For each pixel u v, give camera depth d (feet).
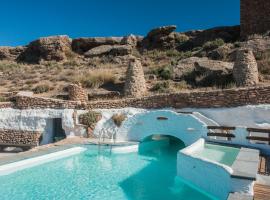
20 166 37.81
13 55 139.44
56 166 40.09
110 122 57.11
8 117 64.23
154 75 79.61
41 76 96.99
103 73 82.64
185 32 120.26
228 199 22.98
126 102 58.54
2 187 31.55
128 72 67.56
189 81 73.67
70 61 119.96
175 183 34.19
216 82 68.03
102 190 31.42
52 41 128.06
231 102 51.11
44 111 61.93
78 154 46.80
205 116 52.60
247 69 61.67
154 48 121.70
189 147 38.22
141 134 53.93
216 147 41.04
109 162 42.88
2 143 62.69
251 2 91.97
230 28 107.45
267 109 47.70
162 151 51.96
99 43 129.49
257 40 80.79
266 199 23.49
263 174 29.48
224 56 81.10
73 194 30.04
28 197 28.91
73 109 60.29
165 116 52.01
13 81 94.43
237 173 26.17
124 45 120.78
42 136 61.21
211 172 29.94
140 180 35.09
